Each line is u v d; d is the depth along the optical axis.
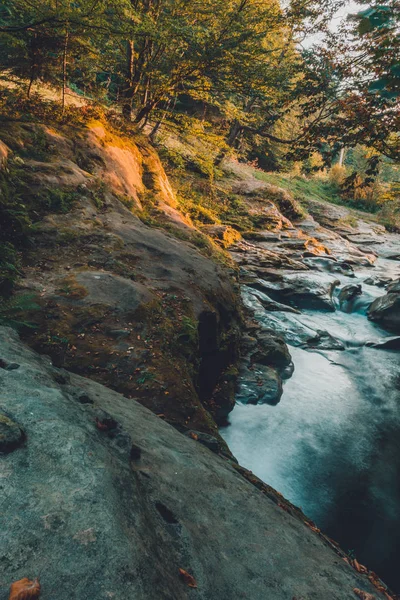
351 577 2.13
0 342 2.63
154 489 1.96
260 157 32.75
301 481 5.70
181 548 1.66
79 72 12.49
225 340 7.12
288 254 17.19
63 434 1.77
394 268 19.23
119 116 13.91
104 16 8.61
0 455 1.56
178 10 12.54
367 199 33.44
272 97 13.34
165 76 13.51
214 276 7.76
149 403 4.36
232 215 19.77
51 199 7.43
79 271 6.04
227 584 1.63
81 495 1.48
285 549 2.08
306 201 28.58
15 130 8.48
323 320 12.38
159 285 6.50
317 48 5.39
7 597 1.08
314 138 5.97
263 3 12.75
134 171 11.77
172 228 10.53
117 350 4.85
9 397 1.93
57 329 4.84
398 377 9.18
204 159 17.61
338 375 9.00
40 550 1.24
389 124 5.09
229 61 12.74
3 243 5.81
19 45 9.02
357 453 6.49
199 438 3.86
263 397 7.14
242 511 2.25
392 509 5.50
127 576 1.24
